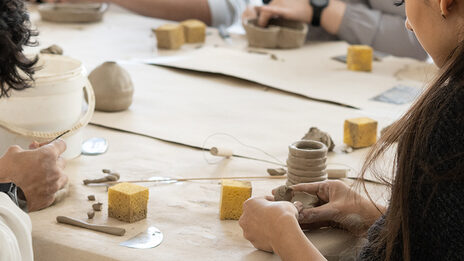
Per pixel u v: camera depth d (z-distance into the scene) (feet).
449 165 3.04
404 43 10.11
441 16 3.21
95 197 4.73
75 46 9.29
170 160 5.51
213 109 6.91
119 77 6.61
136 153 5.63
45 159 4.33
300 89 7.61
